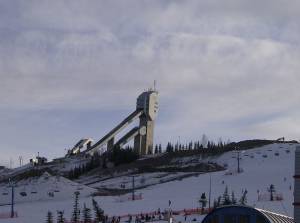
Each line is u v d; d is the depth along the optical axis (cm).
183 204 15562
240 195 16300
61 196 19362
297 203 8481
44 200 19025
